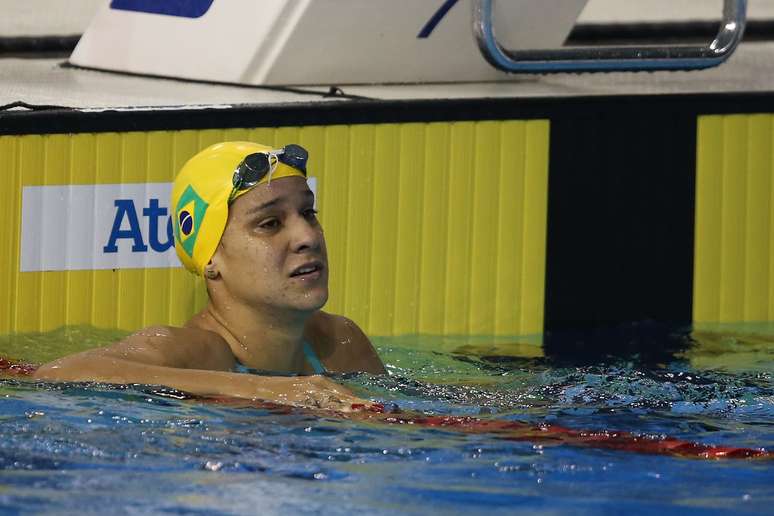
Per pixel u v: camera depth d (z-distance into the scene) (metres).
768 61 19.69
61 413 10.58
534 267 16.42
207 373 11.22
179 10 17.47
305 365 12.30
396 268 16.08
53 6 21.77
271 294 11.52
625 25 21.12
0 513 8.48
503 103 16.12
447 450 10.02
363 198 15.93
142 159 15.30
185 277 15.50
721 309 16.94
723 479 9.48
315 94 16.59
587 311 16.66
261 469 9.45
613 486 9.30
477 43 15.27
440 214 16.12
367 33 16.98
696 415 11.28
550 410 11.34
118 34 18.09
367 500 8.87
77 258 15.27
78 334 15.08
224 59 17.17
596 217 16.53
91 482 9.10
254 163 11.46
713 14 21.52
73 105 15.64
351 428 10.42
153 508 8.62
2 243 15.02
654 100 16.50
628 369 13.64
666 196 16.69
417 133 15.98
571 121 16.33
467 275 16.25
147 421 10.41
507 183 16.25
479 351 14.98
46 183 15.09
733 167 16.77
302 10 16.47
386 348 15.08
